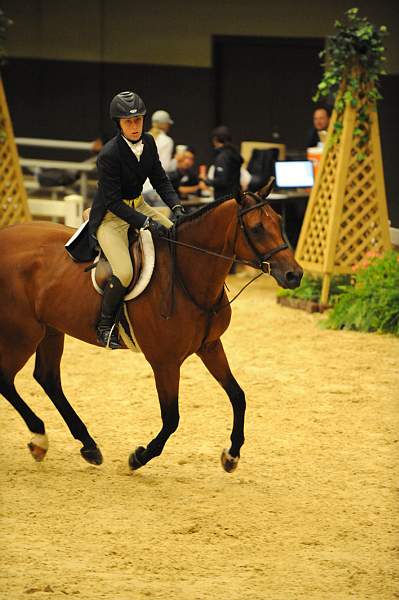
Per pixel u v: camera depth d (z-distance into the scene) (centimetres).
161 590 862
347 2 2875
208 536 983
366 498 1087
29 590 856
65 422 1208
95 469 1166
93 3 3281
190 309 1080
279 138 3112
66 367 1589
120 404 1405
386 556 942
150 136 1113
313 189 2016
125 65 3275
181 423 1325
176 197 1131
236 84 3150
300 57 3038
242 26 3075
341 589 872
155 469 1168
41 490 1098
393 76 2641
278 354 1672
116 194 1081
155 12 3200
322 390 1473
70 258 1141
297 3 2972
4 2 3372
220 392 1457
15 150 2128
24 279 1150
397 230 2362
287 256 1041
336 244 1972
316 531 998
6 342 1162
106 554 940
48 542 966
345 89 1944
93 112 3347
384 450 1237
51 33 3353
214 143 2253
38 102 3406
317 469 1171
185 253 1085
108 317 1098
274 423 1330
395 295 1823
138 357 1655
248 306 2025
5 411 1373
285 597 853
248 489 1109
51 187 2714
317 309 1969
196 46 3156
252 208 1046
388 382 1520
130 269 1091
